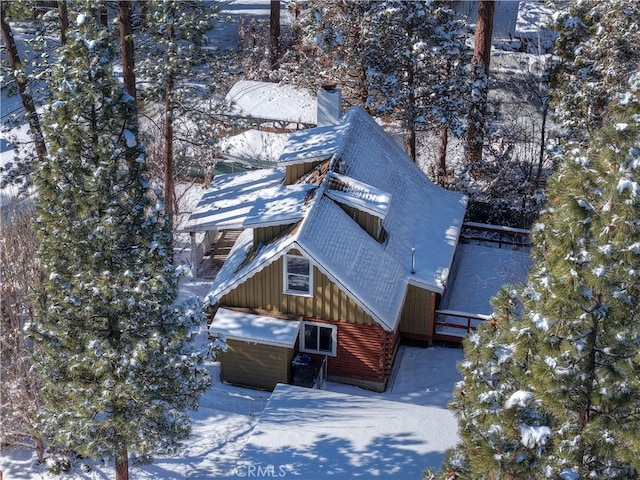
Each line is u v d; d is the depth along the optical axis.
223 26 52.94
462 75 33.34
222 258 31.41
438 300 27.94
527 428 12.44
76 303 17.17
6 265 22.89
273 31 46.25
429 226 29.14
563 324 12.48
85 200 16.95
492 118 35.28
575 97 28.27
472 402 13.63
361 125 29.89
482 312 28.28
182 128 37.34
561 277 12.24
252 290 25.27
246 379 25.55
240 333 24.50
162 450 18.92
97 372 17.30
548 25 29.38
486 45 35.44
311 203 25.05
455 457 14.22
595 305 12.38
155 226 17.86
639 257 11.71
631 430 12.46
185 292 29.34
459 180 34.41
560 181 13.63
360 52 33.09
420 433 20.77
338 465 19.61
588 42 27.88
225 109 32.94
